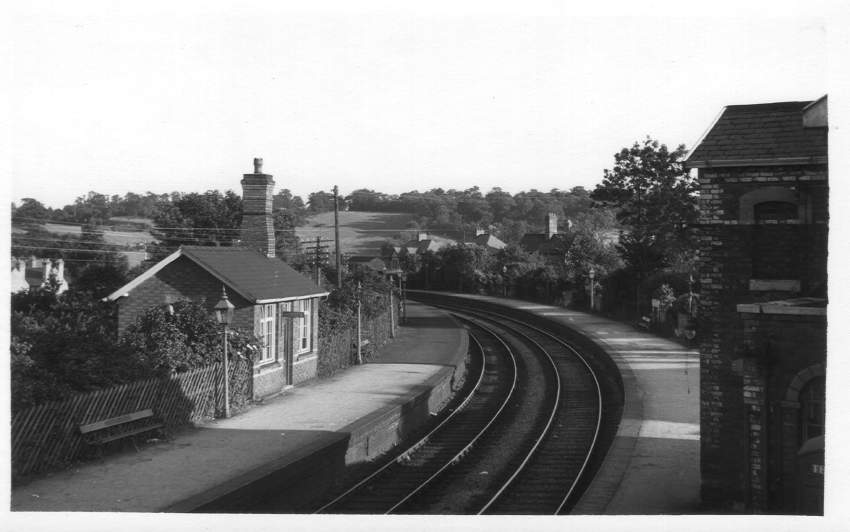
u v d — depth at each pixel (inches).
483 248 3363.7
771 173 528.7
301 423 788.0
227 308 812.0
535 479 684.1
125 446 673.6
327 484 655.1
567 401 1064.2
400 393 970.7
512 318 2267.5
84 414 633.0
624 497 550.0
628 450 676.7
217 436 727.7
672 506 530.3
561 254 2581.2
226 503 502.6
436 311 2439.7
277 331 986.1
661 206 1877.5
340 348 1210.0
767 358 450.9
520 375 1289.4
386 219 5698.8
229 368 848.9
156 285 925.8
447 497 627.8
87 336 738.2
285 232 2065.7
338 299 1334.9
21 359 620.7
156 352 781.9
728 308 538.6
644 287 1758.1
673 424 786.2
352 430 719.7
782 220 530.0
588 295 2164.1
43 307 1370.6
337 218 1797.5
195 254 920.9
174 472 600.7
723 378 540.4
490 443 834.2
